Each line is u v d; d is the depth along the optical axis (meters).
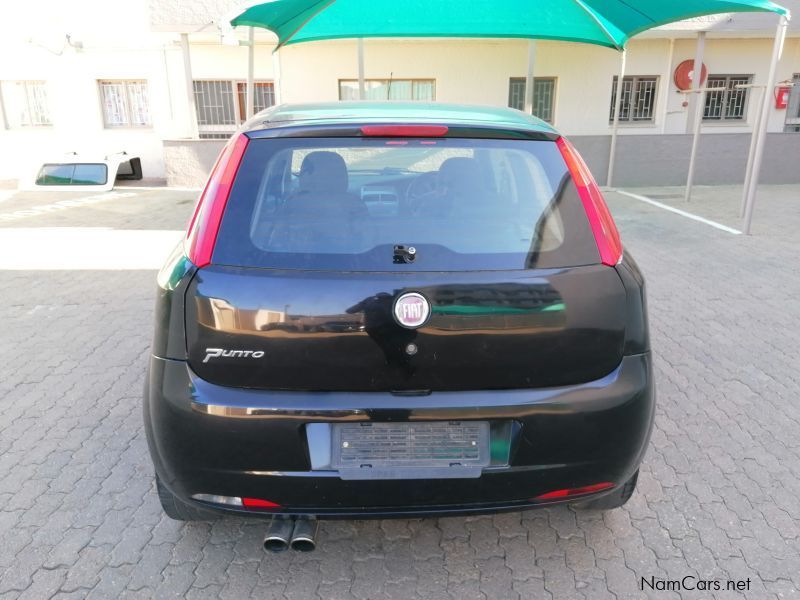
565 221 2.15
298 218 2.10
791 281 6.09
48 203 10.66
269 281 1.97
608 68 13.36
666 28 11.87
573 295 2.03
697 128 10.43
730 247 7.47
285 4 6.68
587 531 2.65
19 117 13.51
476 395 2.00
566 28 8.17
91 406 3.72
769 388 3.93
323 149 2.20
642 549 2.54
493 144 2.27
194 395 1.98
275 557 2.49
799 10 12.00
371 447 1.99
